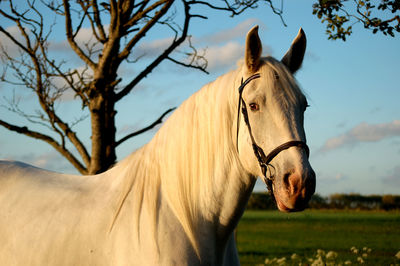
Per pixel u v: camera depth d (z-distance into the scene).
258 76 2.38
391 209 41.22
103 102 5.73
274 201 2.31
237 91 2.48
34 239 2.75
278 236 17.11
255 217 31.47
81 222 2.71
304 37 2.60
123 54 5.82
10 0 5.85
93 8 6.04
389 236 16.12
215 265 2.54
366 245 12.55
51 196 2.93
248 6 6.01
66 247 2.66
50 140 6.16
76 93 5.90
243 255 11.10
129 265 2.46
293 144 2.21
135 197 2.64
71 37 5.97
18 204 2.95
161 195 2.61
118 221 2.61
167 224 2.49
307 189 2.13
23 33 6.06
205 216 2.53
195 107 2.64
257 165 2.38
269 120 2.30
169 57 6.05
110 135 5.83
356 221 25.41
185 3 5.88
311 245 13.38
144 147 2.87
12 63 6.07
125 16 5.84
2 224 2.89
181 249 2.42
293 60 2.63
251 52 2.41
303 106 2.37
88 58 5.89
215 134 2.53
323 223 24.50
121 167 2.93
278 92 2.31
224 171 2.51
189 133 2.59
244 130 2.43
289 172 2.17
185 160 2.56
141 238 2.49
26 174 3.18
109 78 5.81
